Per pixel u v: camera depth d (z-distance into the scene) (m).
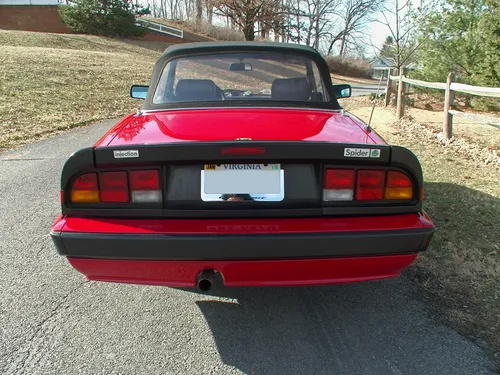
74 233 1.94
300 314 2.47
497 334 2.25
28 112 8.94
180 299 2.62
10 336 2.22
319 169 2.02
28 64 14.07
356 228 1.97
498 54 9.08
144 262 1.97
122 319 2.40
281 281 2.05
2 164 5.64
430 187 4.55
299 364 2.05
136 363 2.05
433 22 11.28
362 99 15.62
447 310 2.47
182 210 1.99
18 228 3.59
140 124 2.41
